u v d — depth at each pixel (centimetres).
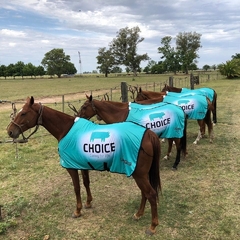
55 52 8656
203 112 756
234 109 1385
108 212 458
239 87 2567
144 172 373
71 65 9169
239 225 406
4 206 479
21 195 527
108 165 386
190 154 737
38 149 819
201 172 612
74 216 444
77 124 412
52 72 8769
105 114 614
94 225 422
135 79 5153
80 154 389
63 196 521
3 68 9562
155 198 378
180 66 7638
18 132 407
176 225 412
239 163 656
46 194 530
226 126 1040
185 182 563
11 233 408
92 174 619
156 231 398
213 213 441
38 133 1004
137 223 422
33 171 649
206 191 519
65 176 617
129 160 369
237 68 3841
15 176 620
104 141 376
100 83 4306
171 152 763
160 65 9112
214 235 385
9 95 2452
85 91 2708
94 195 519
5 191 545
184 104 738
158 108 589
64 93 2569
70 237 394
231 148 773
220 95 1975
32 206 486
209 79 3844
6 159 732
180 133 593
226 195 500
